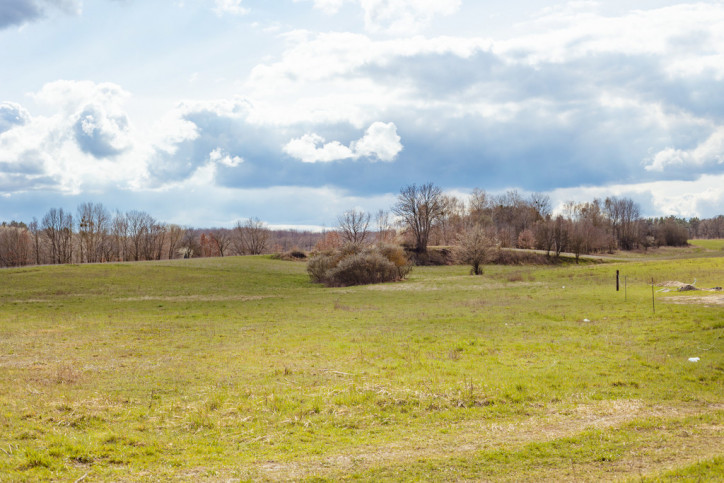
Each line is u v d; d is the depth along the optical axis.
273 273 74.31
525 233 130.50
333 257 67.00
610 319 25.88
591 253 127.50
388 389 14.40
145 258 122.00
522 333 23.62
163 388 14.95
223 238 141.25
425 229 107.69
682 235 159.88
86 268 68.69
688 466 8.55
